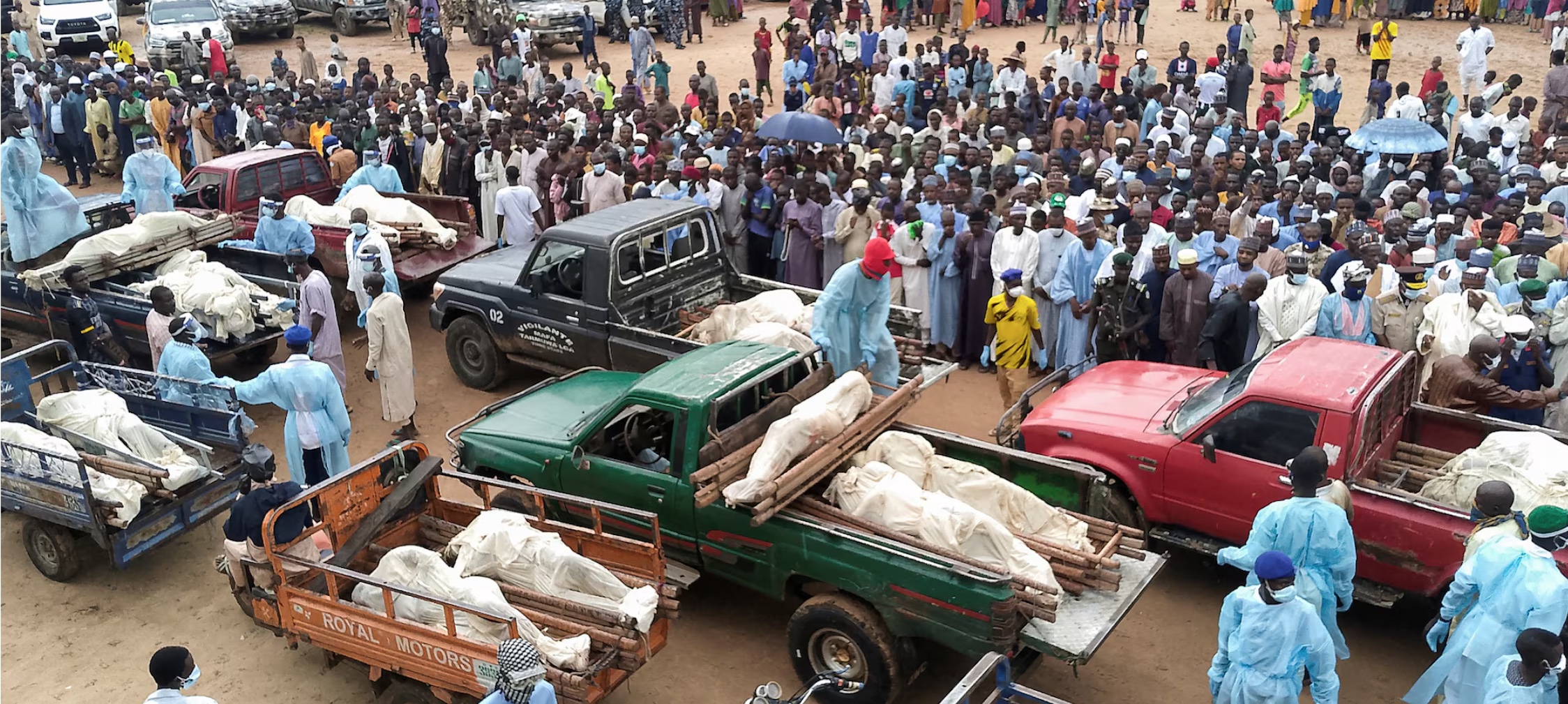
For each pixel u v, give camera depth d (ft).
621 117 65.21
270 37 110.01
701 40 101.65
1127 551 24.03
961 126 62.34
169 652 19.47
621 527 26.17
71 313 39.42
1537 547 20.51
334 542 25.18
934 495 23.41
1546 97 68.28
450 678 21.71
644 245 36.19
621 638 21.44
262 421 39.04
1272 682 19.58
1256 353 32.99
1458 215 41.45
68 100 68.18
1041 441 28.55
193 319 32.73
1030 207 41.88
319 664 26.02
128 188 47.75
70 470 27.09
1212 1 101.40
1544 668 18.48
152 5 94.48
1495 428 26.71
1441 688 21.74
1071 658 20.98
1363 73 86.02
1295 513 21.30
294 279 42.93
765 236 45.14
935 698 24.34
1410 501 23.72
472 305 39.01
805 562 23.48
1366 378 25.05
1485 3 97.76
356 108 63.98
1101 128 61.05
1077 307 36.91
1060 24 101.86
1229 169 51.96
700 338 34.65
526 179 53.78
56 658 26.32
